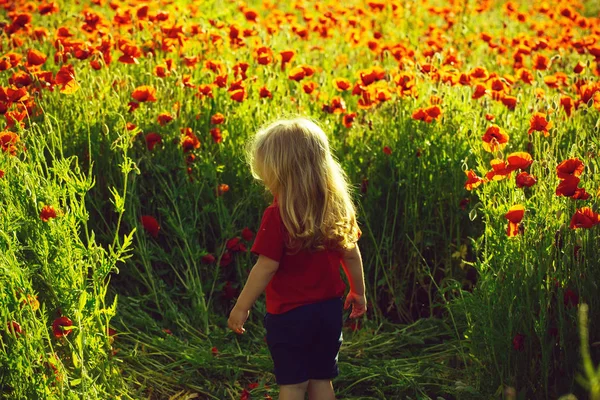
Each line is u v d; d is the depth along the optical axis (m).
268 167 2.66
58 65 4.40
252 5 8.74
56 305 2.92
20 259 2.96
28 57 4.01
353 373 3.31
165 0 6.29
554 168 3.15
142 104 4.29
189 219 4.00
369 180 4.12
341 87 4.40
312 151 2.67
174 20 5.48
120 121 4.00
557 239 2.84
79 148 4.01
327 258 2.68
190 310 3.77
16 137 3.10
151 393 3.23
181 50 5.14
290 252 2.62
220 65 4.57
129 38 5.25
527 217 2.99
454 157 3.92
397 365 3.40
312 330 2.67
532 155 4.08
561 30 7.35
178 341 3.50
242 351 3.56
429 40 5.88
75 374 2.81
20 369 2.64
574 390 2.80
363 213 3.86
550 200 2.97
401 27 7.31
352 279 2.84
